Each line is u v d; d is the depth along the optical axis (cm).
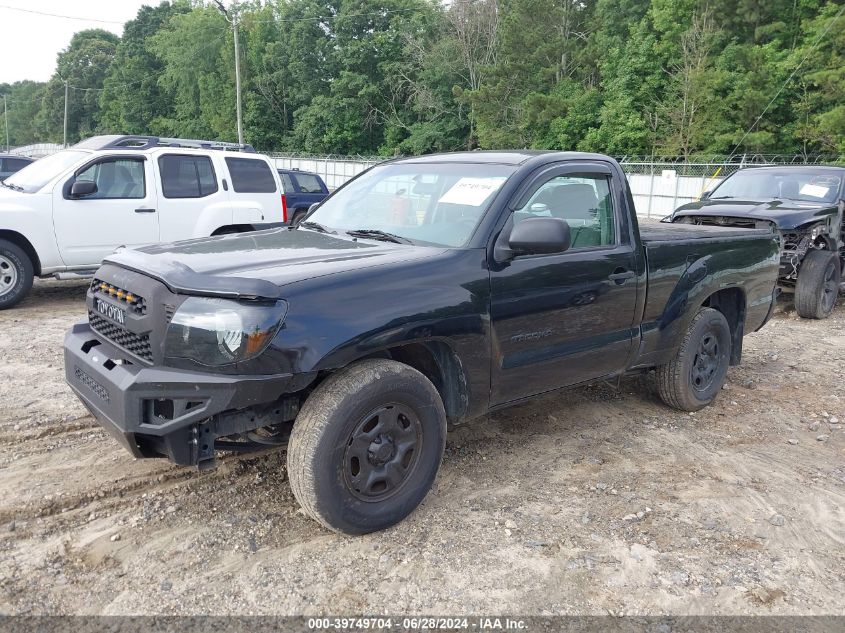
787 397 576
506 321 370
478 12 4894
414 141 4994
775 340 779
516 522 356
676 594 302
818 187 945
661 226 547
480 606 289
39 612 274
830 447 475
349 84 5356
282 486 383
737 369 655
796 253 856
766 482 415
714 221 898
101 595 287
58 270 839
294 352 294
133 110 7788
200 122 6819
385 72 5372
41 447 422
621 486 402
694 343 502
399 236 394
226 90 6316
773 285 578
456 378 364
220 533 335
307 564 313
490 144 4362
